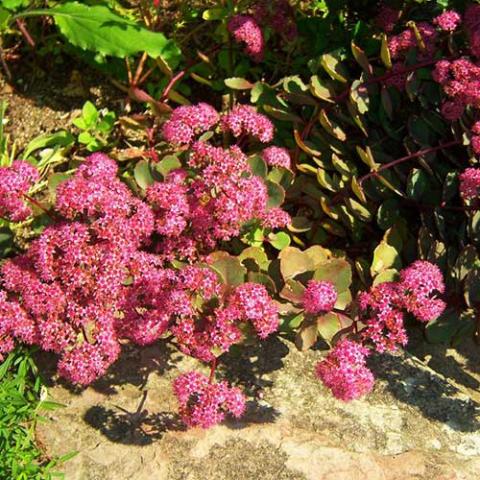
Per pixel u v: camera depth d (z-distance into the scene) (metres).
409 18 0.78
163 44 0.77
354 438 0.61
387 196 0.69
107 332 0.57
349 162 0.71
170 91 0.76
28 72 0.84
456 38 0.72
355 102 0.69
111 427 0.61
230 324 0.56
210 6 0.87
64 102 0.82
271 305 0.57
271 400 0.63
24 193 0.61
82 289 0.57
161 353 0.65
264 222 0.62
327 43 0.77
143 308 0.60
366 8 0.80
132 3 0.88
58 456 0.60
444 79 0.66
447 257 0.65
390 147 0.72
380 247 0.64
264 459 0.59
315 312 0.59
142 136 0.79
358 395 0.56
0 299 0.58
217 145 0.77
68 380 0.64
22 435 0.59
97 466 0.59
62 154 0.78
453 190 0.67
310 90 0.72
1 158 0.75
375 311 0.59
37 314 0.58
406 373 0.65
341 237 0.72
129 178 0.67
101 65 0.82
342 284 0.60
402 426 0.62
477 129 0.63
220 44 0.81
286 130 0.75
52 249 0.57
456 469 0.59
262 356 0.65
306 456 0.60
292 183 0.68
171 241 0.62
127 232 0.58
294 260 0.61
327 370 0.56
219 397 0.55
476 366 0.66
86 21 0.76
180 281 0.57
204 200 0.60
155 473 0.59
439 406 0.63
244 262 0.63
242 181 0.59
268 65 0.82
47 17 0.84
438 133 0.70
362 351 0.56
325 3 0.80
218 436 0.60
